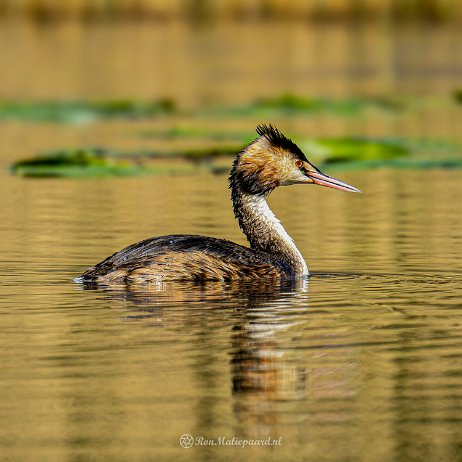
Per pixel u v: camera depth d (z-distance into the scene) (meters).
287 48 51.78
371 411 9.41
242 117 35.94
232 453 8.60
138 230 18.59
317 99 37.38
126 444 8.70
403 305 12.88
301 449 8.69
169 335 11.47
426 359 10.72
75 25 58.09
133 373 10.23
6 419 9.15
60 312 12.37
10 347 11.02
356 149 27.28
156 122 35.47
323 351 10.96
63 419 9.16
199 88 41.69
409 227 18.92
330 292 13.62
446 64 46.78
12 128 34.25
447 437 8.89
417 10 58.66
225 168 26.70
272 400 9.62
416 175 26.06
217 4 58.72
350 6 59.00
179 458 8.48
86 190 23.44
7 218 19.80
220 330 11.68
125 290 13.50
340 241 17.58
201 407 9.42
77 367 10.38
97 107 36.81
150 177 25.62
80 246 16.94
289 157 15.63
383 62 47.66
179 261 13.99
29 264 15.41
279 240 15.19
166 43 53.38
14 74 45.03
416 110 37.34
